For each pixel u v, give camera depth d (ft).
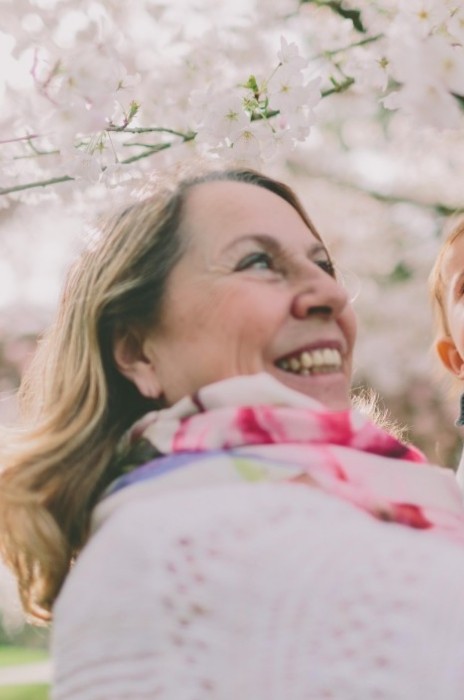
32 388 5.84
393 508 4.25
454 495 4.65
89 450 5.04
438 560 3.80
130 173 6.48
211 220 4.98
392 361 22.97
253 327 4.75
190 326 4.84
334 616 3.56
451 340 8.50
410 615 3.58
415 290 23.16
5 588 6.00
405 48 4.97
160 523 3.81
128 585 3.68
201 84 6.94
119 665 3.59
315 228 5.48
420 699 3.47
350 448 4.59
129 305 5.00
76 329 5.21
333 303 4.93
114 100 6.10
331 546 3.72
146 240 5.04
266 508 3.86
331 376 4.96
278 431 4.50
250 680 3.51
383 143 22.00
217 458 4.33
